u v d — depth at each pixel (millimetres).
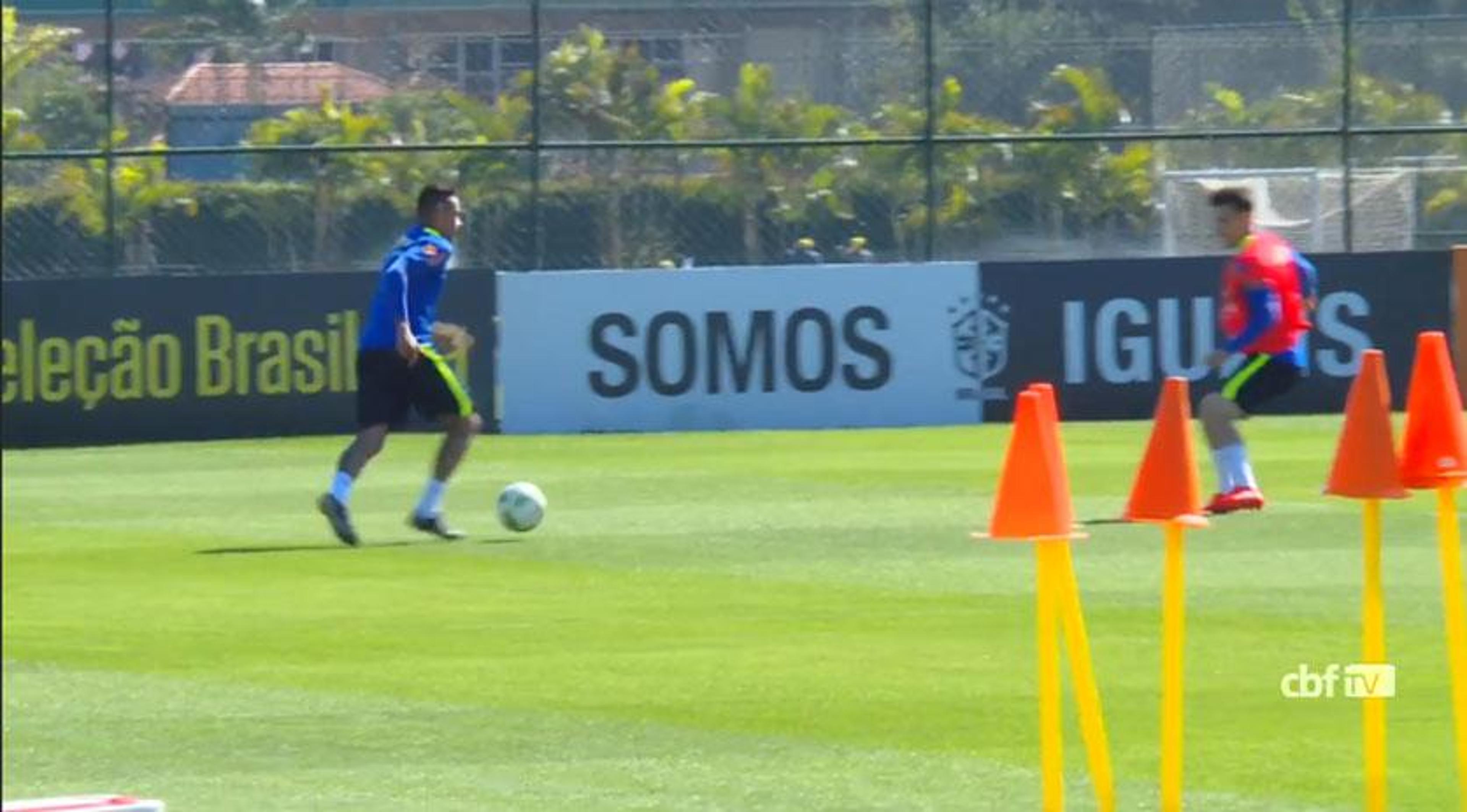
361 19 100375
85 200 94812
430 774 30078
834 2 98312
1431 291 88188
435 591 46062
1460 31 99000
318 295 85625
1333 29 99500
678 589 46000
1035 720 33219
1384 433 24781
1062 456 23875
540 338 86688
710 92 98625
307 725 33406
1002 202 97938
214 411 84938
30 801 26234
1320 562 48125
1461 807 27500
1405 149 99688
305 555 51844
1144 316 88062
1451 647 26531
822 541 52844
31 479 71188
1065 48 99125
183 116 97062
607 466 72125
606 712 34125
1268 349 55750
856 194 97250
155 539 55312
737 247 97062
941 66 98562
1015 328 87938
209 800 28703
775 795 28703
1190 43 99438
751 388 87438
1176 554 24219
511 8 100562
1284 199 99562
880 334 87750
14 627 42344
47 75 96250
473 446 80438
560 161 96375
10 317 83625
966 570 48062
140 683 36812
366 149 93250
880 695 35094
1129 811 27828
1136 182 98438
